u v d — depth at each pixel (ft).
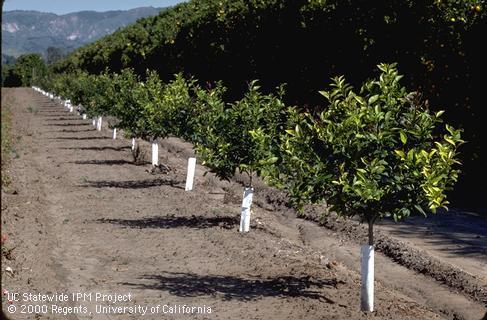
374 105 29.37
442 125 64.59
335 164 28.63
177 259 37.52
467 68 63.16
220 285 32.07
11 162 81.87
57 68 328.29
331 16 74.33
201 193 62.34
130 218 49.83
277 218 53.57
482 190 64.03
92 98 129.49
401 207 27.96
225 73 101.35
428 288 33.88
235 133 44.34
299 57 80.38
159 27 134.62
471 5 62.90
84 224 47.19
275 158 34.37
